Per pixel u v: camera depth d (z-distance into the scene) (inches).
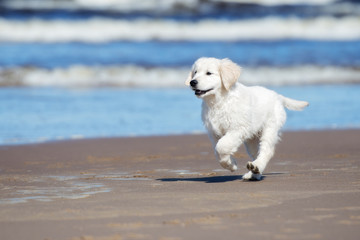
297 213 223.0
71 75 1035.9
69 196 272.2
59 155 438.0
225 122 312.5
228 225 205.3
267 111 328.8
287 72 1119.6
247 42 1498.5
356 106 734.5
